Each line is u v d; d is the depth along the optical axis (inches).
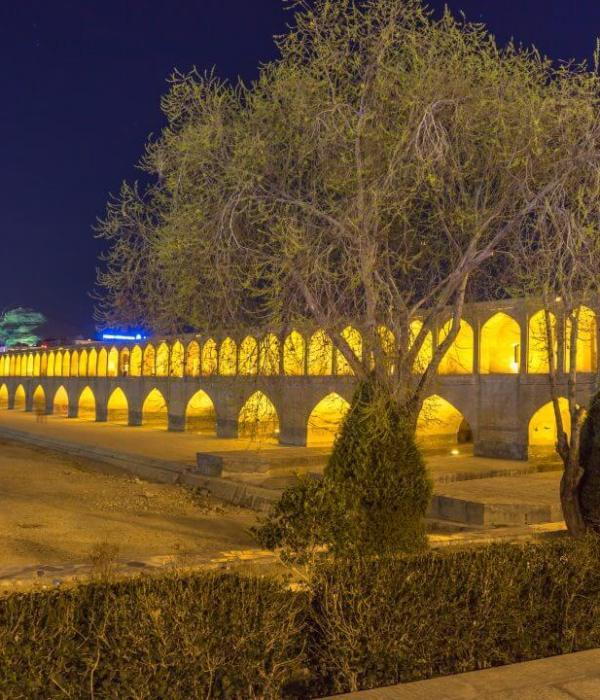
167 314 316.2
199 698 134.3
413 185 296.7
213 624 138.0
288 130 305.9
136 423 1343.5
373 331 273.0
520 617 167.0
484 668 160.9
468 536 320.5
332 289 288.0
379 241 298.4
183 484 697.0
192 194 310.8
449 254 331.9
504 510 440.5
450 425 904.3
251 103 317.7
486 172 312.8
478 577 164.7
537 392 722.8
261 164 300.4
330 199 290.0
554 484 538.0
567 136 293.6
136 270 317.1
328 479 247.4
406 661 153.0
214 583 146.9
